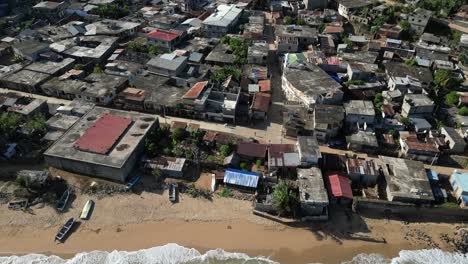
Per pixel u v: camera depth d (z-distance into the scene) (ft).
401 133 268.41
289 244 208.13
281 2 510.17
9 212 217.56
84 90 302.25
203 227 215.51
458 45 396.57
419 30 425.69
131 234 210.38
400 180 226.99
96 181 234.38
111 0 479.41
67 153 235.40
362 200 219.82
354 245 208.33
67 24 413.18
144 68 339.77
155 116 275.59
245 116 290.15
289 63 332.60
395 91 307.99
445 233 215.51
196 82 315.78
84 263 194.39
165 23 408.46
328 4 509.76
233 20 421.59
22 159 244.01
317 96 288.10
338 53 373.20
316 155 234.99
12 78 317.63
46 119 282.77
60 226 212.23
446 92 321.93
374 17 453.17
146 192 231.30
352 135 264.31
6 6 440.04
